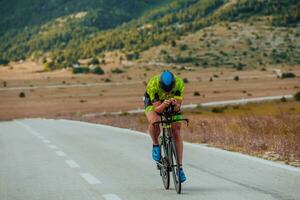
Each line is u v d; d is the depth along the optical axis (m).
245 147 23.86
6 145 29.56
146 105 13.99
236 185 14.39
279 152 21.38
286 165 18.08
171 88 13.28
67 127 49.12
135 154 23.17
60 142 30.64
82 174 17.22
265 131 33.06
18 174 17.61
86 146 27.56
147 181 15.57
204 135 29.36
